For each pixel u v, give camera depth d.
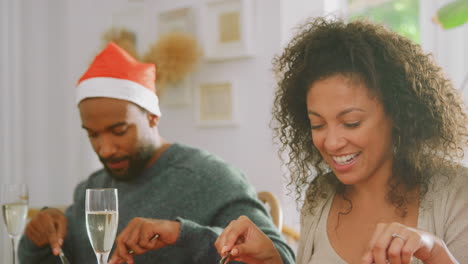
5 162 3.62
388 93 1.06
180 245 1.29
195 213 1.57
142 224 1.25
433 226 1.12
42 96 3.80
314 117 1.07
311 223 1.30
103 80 1.55
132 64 1.61
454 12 2.23
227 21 3.02
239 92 2.99
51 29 3.82
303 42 1.15
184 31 3.25
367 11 2.85
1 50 3.62
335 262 1.20
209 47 3.11
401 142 1.08
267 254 1.13
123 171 1.63
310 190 1.30
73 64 3.76
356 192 1.23
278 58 1.29
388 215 1.17
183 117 3.29
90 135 1.60
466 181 1.13
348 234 1.21
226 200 1.54
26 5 3.74
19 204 1.48
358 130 1.03
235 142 3.02
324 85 1.04
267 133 2.86
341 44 1.06
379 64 1.06
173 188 1.62
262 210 1.55
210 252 1.29
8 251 3.42
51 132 3.83
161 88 3.22
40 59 3.79
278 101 1.28
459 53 2.54
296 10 2.83
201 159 1.66
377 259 0.82
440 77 1.13
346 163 1.06
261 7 2.88
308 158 1.28
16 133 3.67
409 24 2.73
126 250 1.24
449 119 1.10
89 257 1.65
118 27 3.60
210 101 3.13
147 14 3.46
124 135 1.56
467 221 1.10
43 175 3.80
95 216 1.10
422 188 1.13
